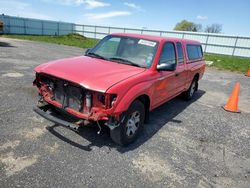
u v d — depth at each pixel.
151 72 4.27
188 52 6.42
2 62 10.10
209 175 3.39
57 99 3.85
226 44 32.28
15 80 7.25
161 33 37.06
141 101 4.17
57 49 18.86
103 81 3.42
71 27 47.25
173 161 3.64
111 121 3.40
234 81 12.17
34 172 3.01
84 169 3.18
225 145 4.42
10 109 4.90
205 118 5.80
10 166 3.07
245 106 7.40
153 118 5.39
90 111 3.44
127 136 3.84
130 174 3.18
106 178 3.04
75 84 3.42
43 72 3.84
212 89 9.53
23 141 3.72
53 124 4.40
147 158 3.62
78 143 3.83
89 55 4.94
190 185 3.11
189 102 7.16
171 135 4.57
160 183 3.08
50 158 3.35
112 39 5.11
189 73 6.44
